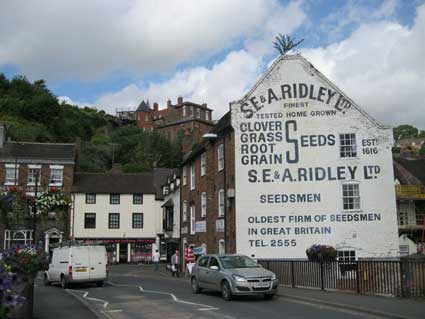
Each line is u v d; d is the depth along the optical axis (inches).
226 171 1066.7
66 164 2006.6
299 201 984.3
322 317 486.0
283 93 1026.1
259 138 1011.9
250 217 984.3
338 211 975.0
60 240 1843.0
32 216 912.9
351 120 1008.2
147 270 1630.2
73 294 815.1
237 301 644.7
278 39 1046.4
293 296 651.5
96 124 4224.9
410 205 1483.8
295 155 1001.5
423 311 483.8
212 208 1176.8
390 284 610.9
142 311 570.9
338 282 693.3
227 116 1101.7
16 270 442.3
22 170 1940.2
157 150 3631.9
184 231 1482.5
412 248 1348.4
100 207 2127.2
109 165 3319.4
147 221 2162.9
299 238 971.3
